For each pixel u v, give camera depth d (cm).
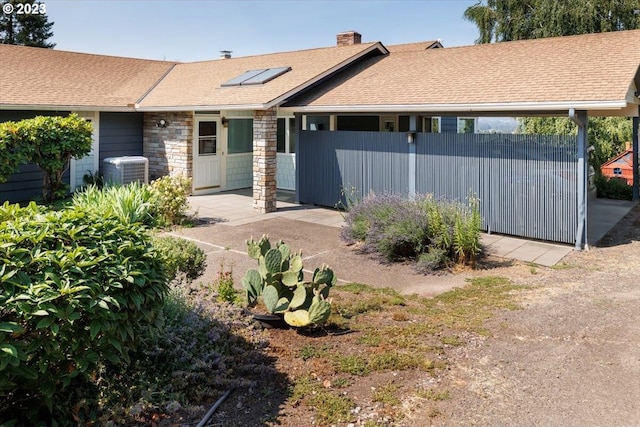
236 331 491
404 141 1146
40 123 1118
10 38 3797
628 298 641
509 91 974
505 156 1003
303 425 350
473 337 514
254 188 1275
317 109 1188
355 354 467
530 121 2050
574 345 494
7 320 283
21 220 327
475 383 416
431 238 829
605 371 438
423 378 424
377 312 593
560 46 1155
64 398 335
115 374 374
